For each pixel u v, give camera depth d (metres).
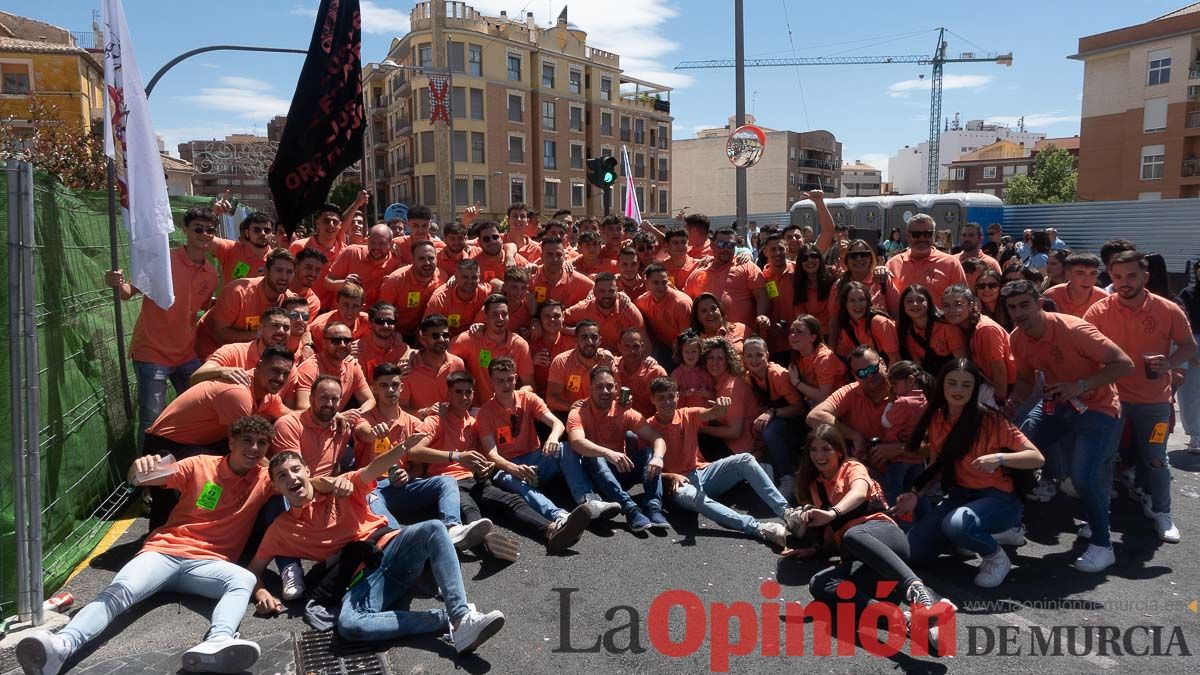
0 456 3.57
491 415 5.32
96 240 5.20
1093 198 38.00
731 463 5.24
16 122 25.72
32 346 3.55
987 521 4.12
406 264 7.26
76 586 4.07
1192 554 4.57
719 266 7.15
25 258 3.50
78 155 18.36
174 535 3.91
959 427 4.22
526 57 46.06
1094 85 37.66
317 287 6.88
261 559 4.00
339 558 4.01
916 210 16.36
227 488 4.06
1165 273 6.06
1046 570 4.39
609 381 5.31
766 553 4.64
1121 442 5.19
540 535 4.83
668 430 5.39
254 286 5.68
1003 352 5.01
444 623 3.66
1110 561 4.39
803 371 5.77
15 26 35.22
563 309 6.74
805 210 18.91
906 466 5.02
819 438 4.41
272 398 4.79
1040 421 4.82
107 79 4.60
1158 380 4.79
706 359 5.85
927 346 5.38
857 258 6.10
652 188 56.38
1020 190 55.59
